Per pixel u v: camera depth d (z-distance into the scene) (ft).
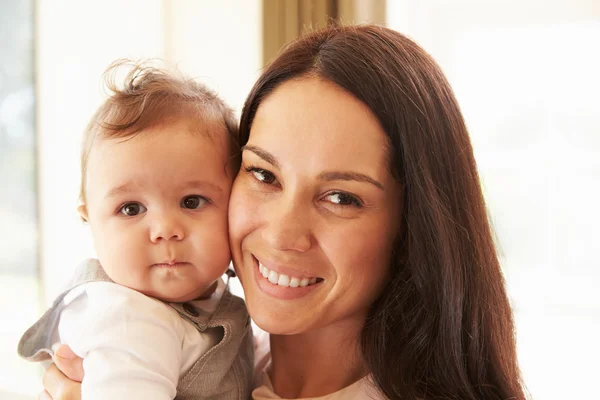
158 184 3.33
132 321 3.16
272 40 7.95
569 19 9.37
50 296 8.61
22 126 8.37
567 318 9.73
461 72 9.91
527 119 9.73
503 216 9.92
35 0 8.39
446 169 3.34
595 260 9.62
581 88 9.47
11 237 8.31
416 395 3.39
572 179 9.63
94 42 8.45
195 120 3.49
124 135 3.33
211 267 3.43
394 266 3.51
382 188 3.24
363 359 3.59
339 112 3.13
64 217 8.53
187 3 8.74
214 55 8.64
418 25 9.96
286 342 3.71
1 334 8.23
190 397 3.35
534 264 9.91
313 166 3.13
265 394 3.66
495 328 3.57
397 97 3.20
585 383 8.88
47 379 3.46
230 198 3.46
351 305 3.34
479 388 3.50
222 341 3.45
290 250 3.22
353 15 8.18
